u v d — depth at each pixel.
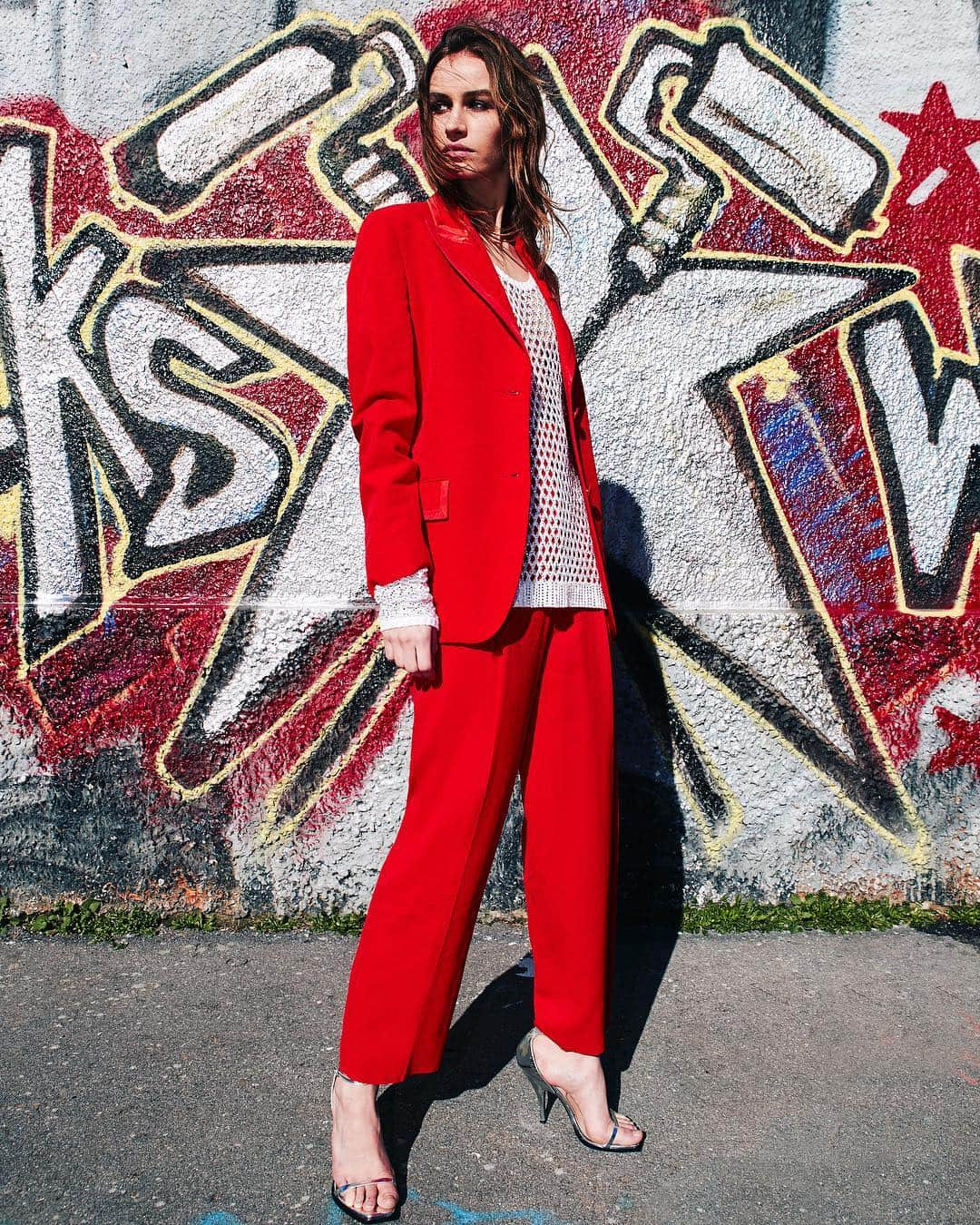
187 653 2.23
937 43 2.34
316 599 2.27
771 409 2.35
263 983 2.01
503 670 1.42
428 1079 1.72
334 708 2.26
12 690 2.21
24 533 2.23
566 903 1.54
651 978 2.08
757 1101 1.67
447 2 2.24
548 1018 1.56
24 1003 1.92
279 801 2.25
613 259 2.31
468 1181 1.46
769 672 2.35
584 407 1.76
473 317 1.46
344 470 2.27
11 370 2.22
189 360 2.24
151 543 2.25
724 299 2.33
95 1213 1.38
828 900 2.37
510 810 2.30
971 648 2.38
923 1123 1.62
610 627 1.64
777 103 2.32
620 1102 1.66
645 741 2.33
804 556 2.37
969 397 2.39
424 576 1.39
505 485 1.43
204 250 2.24
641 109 2.29
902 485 2.38
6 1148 1.50
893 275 2.37
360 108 2.24
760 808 2.35
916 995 2.03
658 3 2.28
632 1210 1.41
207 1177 1.45
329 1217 1.38
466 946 1.48
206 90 2.22
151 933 2.22
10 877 2.23
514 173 1.55
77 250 2.22
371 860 2.27
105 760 2.23
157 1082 1.67
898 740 2.37
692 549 2.35
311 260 2.25
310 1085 1.67
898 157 2.36
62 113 2.21
